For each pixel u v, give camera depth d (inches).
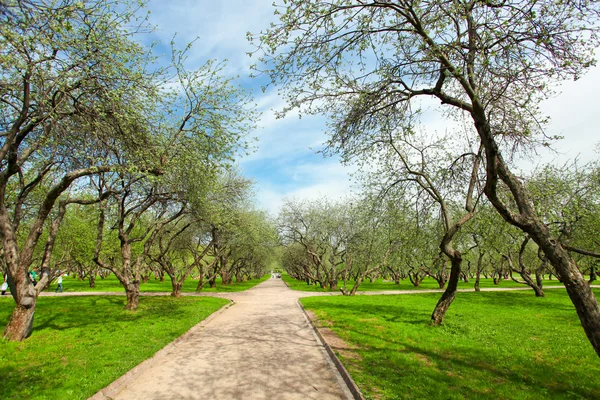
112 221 739.4
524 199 257.8
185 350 380.8
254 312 732.7
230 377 283.4
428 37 292.5
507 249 1039.6
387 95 356.2
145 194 679.1
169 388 256.7
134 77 388.8
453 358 331.6
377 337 426.6
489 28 265.3
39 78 340.5
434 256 658.2
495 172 259.6
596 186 737.0
